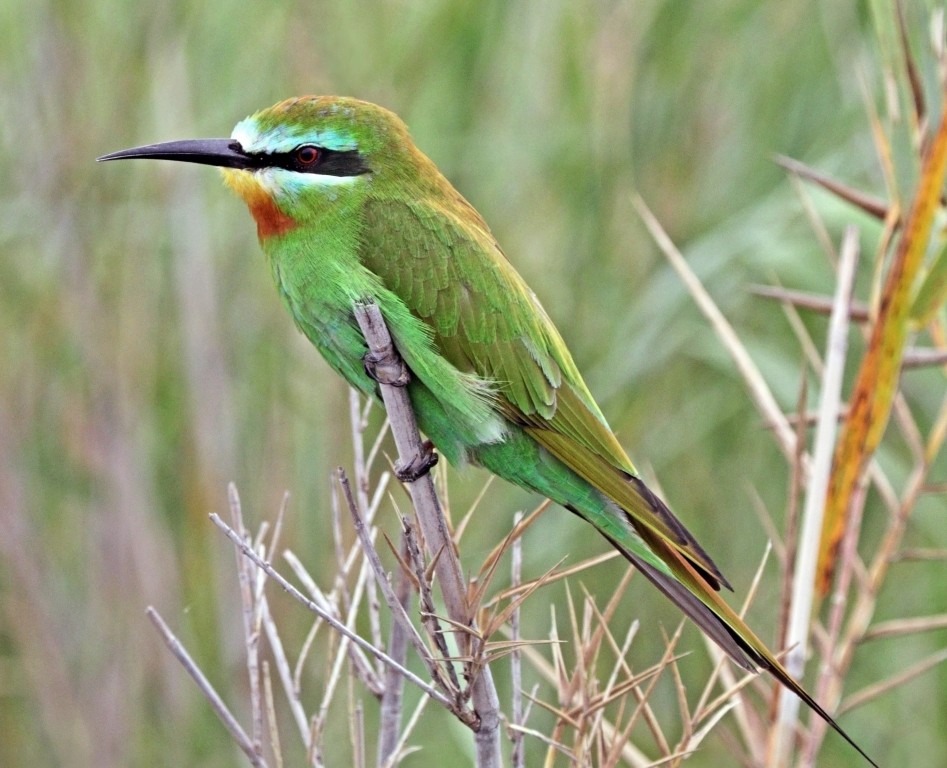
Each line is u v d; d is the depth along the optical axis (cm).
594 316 1130
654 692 1076
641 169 1145
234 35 1115
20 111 1082
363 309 686
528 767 1033
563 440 811
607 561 1109
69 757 1045
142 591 1059
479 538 1111
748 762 742
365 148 833
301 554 1050
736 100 1160
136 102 1080
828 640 748
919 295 752
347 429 1065
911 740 1111
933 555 770
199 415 1064
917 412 1150
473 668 581
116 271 1087
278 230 837
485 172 1152
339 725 1039
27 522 1069
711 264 1112
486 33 1136
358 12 1133
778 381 1120
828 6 1139
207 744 1043
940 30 806
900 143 810
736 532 1148
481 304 813
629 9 1140
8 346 1089
